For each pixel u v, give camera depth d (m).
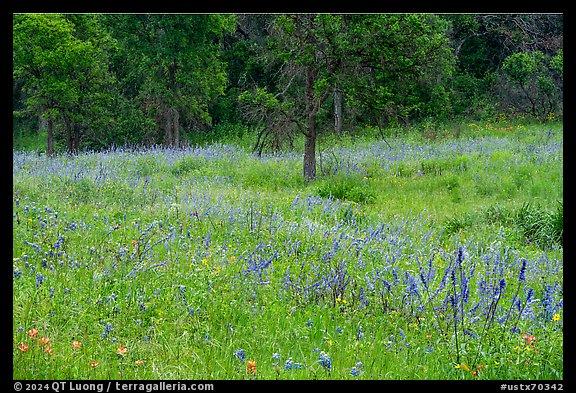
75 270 7.89
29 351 5.52
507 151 23.23
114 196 14.27
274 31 21.45
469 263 9.04
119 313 6.66
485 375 5.62
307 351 6.25
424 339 6.36
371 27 20.12
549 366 5.69
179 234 10.44
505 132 32.25
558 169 19.27
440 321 6.68
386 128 33.53
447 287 7.41
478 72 44.53
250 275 7.96
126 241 9.70
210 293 7.29
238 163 23.08
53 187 14.76
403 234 12.15
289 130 20.97
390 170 21.11
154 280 7.77
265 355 6.08
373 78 21.36
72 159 23.70
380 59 20.53
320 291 7.66
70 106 30.95
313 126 20.95
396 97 21.73
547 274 9.30
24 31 27.69
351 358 6.02
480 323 6.50
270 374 5.59
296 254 9.71
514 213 13.97
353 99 21.31
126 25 33.00
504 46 43.81
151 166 21.78
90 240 9.59
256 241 10.47
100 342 6.03
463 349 5.84
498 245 10.93
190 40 33.81
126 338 6.23
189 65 34.31
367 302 7.40
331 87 20.44
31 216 10.77
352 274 8.54
